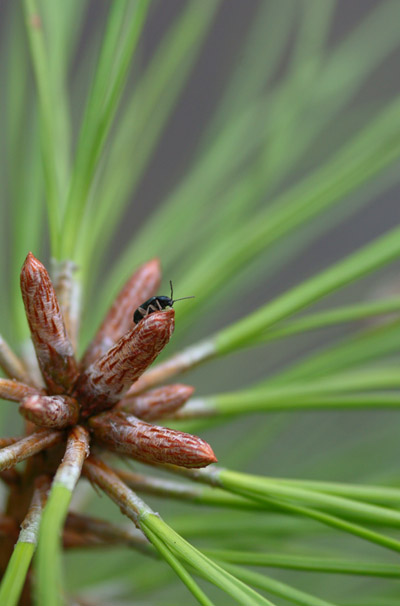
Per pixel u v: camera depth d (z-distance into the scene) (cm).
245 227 21
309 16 23
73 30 22
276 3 23
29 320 18
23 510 19
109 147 21
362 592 22
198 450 17
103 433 18
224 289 22
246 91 23
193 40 22
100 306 21
